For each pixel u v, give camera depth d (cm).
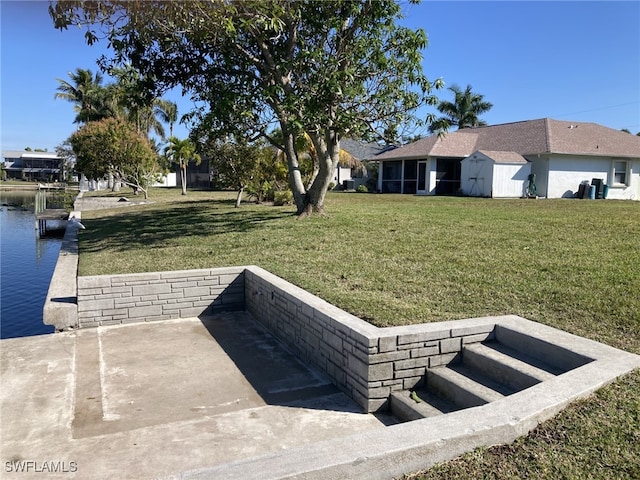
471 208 1491
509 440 270
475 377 402
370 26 1008
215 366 519
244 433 378
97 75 4400
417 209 1438
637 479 236
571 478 240
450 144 2605
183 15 933
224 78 1221
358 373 419
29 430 385
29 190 5453
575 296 520
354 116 998
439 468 251
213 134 1251
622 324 440
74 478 317
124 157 2759
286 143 1254
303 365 520
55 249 1653
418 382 419
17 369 510
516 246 799
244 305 739
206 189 3938
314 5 1016
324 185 1230
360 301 536
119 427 389
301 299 534
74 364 525
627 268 625
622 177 2447
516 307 500
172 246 979
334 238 942
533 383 359
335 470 236
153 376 493
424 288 584
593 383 317
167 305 692
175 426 390
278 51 1091
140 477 318
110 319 664
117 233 1251
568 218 1166
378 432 265
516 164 2222
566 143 2323
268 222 1206
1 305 970
